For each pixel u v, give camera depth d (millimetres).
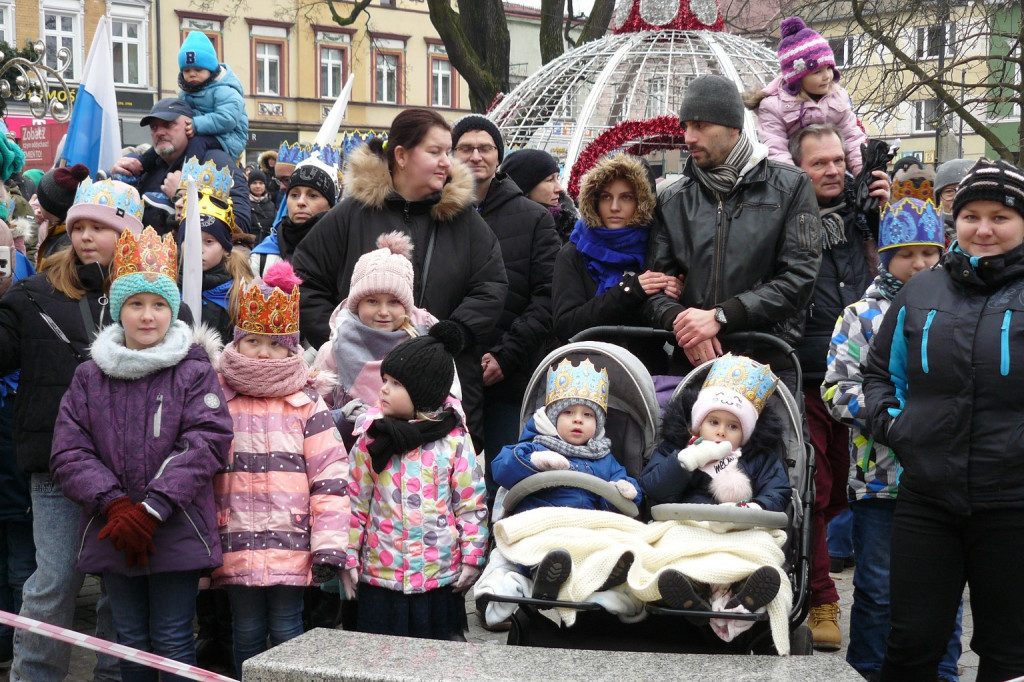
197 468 3889
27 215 6738
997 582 3699
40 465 4328
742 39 14484
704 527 3730
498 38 21656
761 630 3631
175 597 3959
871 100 18141
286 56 44938
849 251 5539
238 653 4223
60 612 4367
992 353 3648
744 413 4027
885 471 4520
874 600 4613
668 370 5184
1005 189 3668
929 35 17484
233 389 4223
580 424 4117
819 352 5363
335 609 5203
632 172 5117
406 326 4805
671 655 3400
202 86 7180
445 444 4336
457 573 4324
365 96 47062
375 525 4266
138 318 3990
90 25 39688
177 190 5465
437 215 5277
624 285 5016
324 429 4250
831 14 19141
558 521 3770
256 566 4090
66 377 4367
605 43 14797
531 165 6977
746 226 4852
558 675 3227
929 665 3898
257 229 11703
